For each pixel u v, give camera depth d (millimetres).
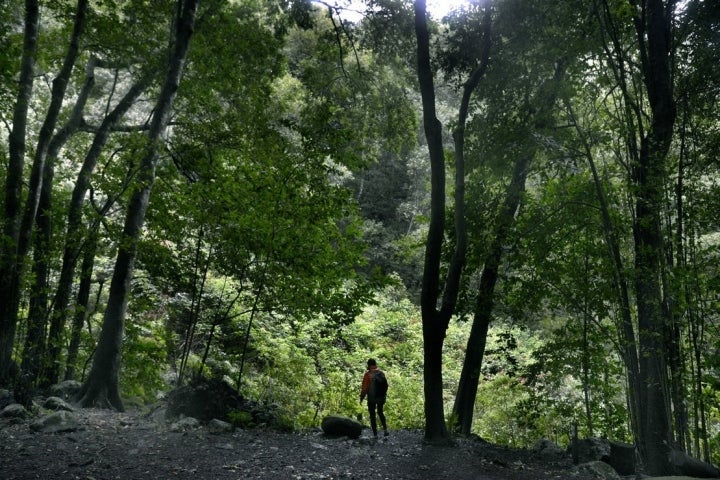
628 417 10453
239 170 11766
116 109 13773
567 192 10852
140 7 13125
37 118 15219
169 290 15906
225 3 14891
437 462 7895
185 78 14711
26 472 5523
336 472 6812
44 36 12953
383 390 9844
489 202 12289
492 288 12328
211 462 6637
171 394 9422
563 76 11680
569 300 10484
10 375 9727
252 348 16516
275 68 15961
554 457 9492
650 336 8508
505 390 14688
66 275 11727
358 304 11555
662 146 9000
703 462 7566
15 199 10148
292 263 10805
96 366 10273
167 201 12859
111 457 6402
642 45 9836
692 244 8320
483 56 10633
